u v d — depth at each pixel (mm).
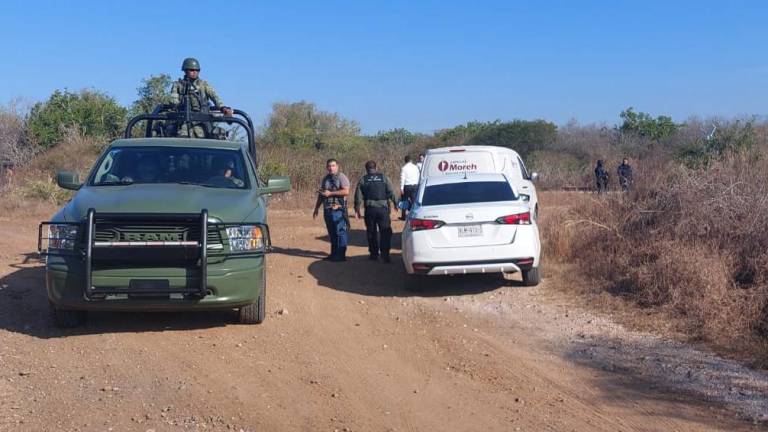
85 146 34688
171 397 6414
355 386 6781
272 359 7500
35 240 15617
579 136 43531
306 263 12883
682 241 10156
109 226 7609
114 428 5742
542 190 29359
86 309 7855
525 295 10242
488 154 14609
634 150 38375
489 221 10094
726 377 6859
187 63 11555
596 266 10961
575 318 9047
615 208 12227
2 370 7023
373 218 12961
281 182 9594
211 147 9625
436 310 9648
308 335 8398
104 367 7164
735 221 10016
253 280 7949
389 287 11062
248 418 5984
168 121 11805
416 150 38250
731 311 8375
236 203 8227
